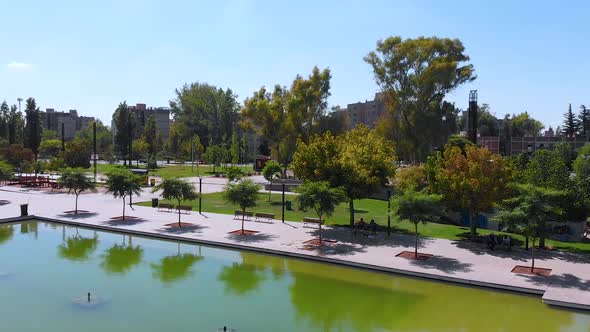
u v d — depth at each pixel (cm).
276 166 5306
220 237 2717
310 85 6788
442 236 2788
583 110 12812
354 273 2114
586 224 3425
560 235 2911
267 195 4822
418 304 1736
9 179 4722
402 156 6216
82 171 3622
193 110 13188
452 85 5788
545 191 2045
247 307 1705
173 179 3119
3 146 8081
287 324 1549
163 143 13288
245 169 8788
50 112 19750
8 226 3206
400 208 2253
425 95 5828
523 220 2019
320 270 2164
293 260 2327
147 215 3500
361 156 3005
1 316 1588
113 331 1470
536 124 14738
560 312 1645
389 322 1572
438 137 5947
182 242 2720
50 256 2431
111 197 4556
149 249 2583
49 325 1512
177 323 1545
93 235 2934
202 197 4628
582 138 10800
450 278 1942
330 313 1648
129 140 9256
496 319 1591
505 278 1923
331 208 2502
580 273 2000
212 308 1691
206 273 2131
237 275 2098
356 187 2889
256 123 7056
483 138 10862
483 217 3312
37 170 7088
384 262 2170
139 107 17912
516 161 3312
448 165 2708
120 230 2978
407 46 5778
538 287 1805
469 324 1549
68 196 4609
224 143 11206
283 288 1920
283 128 6731
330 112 7169
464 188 2553
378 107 13962
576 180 2597
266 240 2641
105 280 2022
